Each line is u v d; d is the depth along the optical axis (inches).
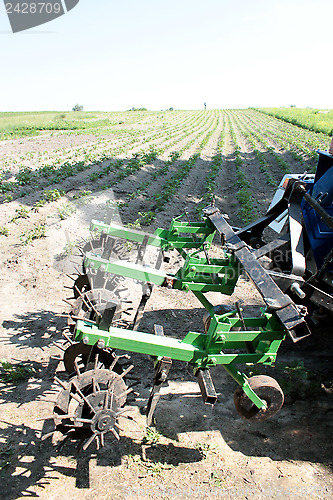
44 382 188.9
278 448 159.6
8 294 269.6
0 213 435.5
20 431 159.6
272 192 629.0
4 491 134.4
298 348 227.9
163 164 780.0
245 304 275.4
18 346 214.4
